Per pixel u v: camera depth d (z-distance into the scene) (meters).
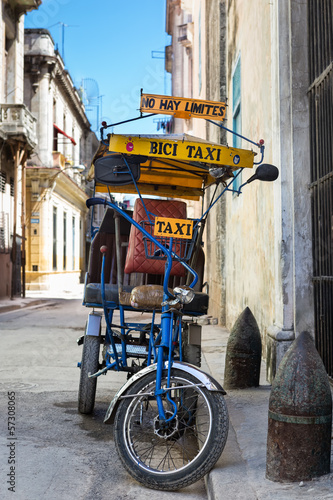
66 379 6.68
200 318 12.59
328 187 4.86
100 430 4.59
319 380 3.06
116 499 3.19
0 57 23.14
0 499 3.12
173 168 5.07
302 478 3.01
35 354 8.63
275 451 3.07
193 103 4.10
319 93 5.12
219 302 12.28
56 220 36.44
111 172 4.20
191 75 29.66
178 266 4.46
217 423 3.29
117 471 3.66
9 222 23.61
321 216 5.09
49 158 34.28
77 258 44.41
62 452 4.00
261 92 6.99
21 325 13.34
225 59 12.39
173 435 3.73
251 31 7.93
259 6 7.19
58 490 3.29
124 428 3.42
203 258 5.14
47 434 4.43
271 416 3.11
